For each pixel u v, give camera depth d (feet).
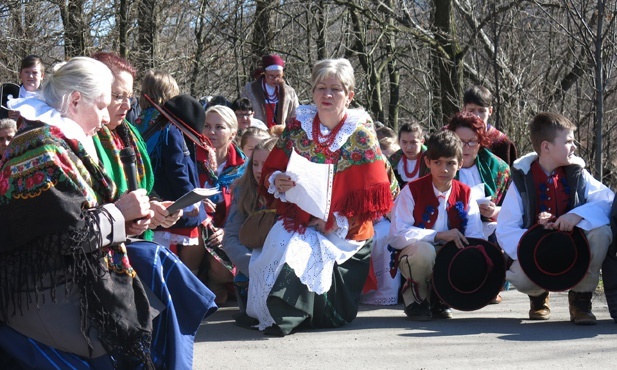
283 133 18.12
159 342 12.20
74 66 11.66
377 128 25.59
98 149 12.44
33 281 11.08
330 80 17.56
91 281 11.20
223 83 52.08
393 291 20.66
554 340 16.16
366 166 17.56
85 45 50.80
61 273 11.27
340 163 17.60
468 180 20.68
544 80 41.01
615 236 17.01
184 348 12.23
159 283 12.26
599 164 27.14
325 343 16.33
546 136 17.81
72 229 10.90
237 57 50.26
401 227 18.67
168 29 53.36
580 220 17.10
